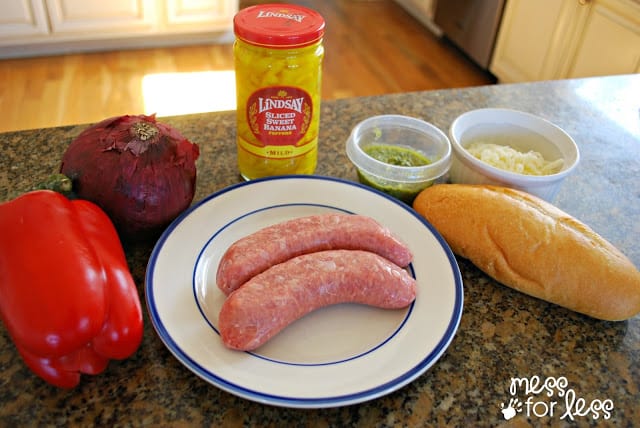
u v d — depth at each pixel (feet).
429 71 8.91
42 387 1.82
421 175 2.54
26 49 8.08
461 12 8.88
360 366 1.86
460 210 2.37
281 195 2.52
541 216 2.28
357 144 2.72
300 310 1.91
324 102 3.46
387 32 10.03
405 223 2.42
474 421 1.84
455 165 2.68
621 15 5.80
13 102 7.16
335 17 10.40
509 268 2.25
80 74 7.84
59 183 2.08
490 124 2.86
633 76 4.03
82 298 1.65
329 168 2.91
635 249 2.56
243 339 1.80
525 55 7.55
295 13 2.38
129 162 2.10
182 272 2.13
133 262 2.29
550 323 2.20
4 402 1.77
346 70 8.70
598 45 6.22
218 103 7.50
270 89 2.32
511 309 2.25
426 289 2.15
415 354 1.89
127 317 1.78
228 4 8.46
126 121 2.22
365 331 2.02
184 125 3.12
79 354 1.77
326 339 1.98
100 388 1.84
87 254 1.77
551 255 2.17
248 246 2.05
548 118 3.48
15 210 1.82
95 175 2.10
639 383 1.99
